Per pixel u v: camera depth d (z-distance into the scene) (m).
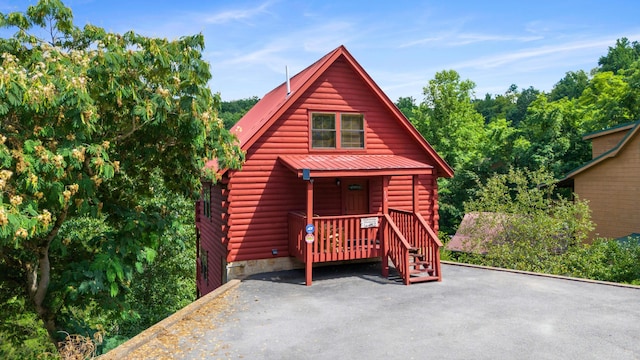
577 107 47.75
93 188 9.18
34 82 7.34
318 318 8.94
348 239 12.80
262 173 12.91
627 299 10.14
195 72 10.10
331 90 13.88
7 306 12.64
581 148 33.06
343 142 14.15
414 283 11.77
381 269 13.44
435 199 15.59
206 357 7.05
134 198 12.35
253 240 12.80
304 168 11.48
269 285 11.59
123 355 7.03
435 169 15.48
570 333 7.97
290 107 13.34
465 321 8.66
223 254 13.45
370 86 14.20
